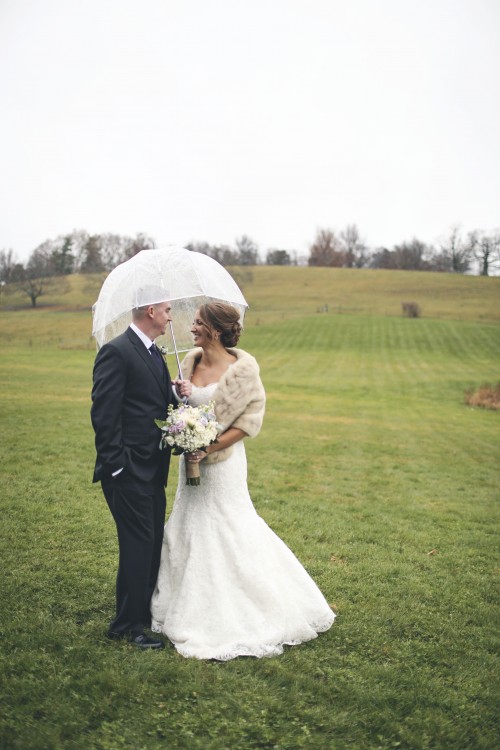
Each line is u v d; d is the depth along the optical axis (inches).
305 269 3949.3
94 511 262.5
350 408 910.4
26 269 3339.1
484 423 840.9
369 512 313.7
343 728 118.3
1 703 119.3
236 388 152.0
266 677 134.6
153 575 157.6
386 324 2295.8
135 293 147.6
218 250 4382.4
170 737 112.2
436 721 122.1
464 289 3270.2
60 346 1728.6
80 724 114.3
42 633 148.2
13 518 246.4
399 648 154.0
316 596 159.2
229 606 147.6
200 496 154.4
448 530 288.0
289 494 344.5
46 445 419.5
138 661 136.3
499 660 151.0
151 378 148.6
